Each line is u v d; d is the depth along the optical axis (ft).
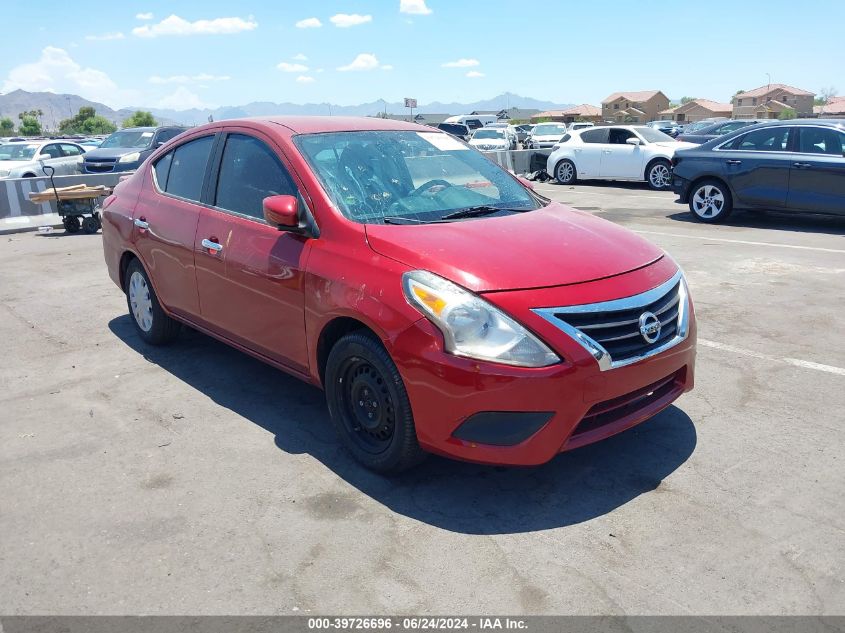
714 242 30.37
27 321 20.44
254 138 13.99
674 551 9.40
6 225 37.99
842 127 32.01
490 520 10.23
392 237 11.17
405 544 9.68
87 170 55.77
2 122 445.78
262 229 13.12
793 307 20.26
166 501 10.81
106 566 9.30
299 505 10.68
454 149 15.03
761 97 397.19
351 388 11.64
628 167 55.93
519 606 8.44
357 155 13.37
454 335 9.81
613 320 10.21
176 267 15.46
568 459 11.96
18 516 10.50
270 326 12.99
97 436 13.04
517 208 13.38
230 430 13.20
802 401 13.94
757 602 8.42
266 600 8.61
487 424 9.85
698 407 13.78
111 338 18.74
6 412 14.16
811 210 32.71
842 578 8.80
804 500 10.50
